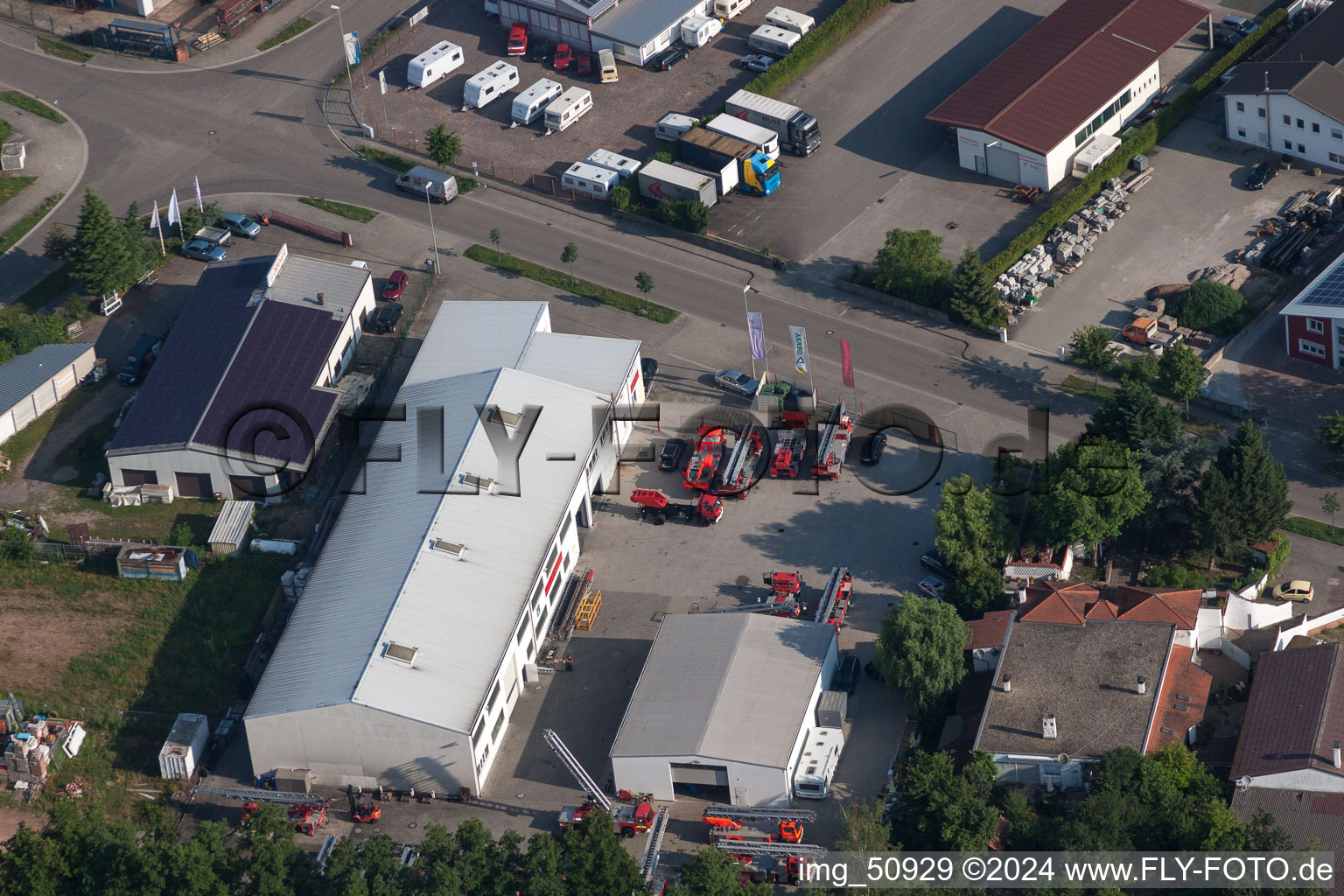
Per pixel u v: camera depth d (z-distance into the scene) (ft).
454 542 516.32
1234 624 513.45
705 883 427.33
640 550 552.82
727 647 498.69
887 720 493.77
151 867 432.25
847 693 497.05
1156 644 494.18
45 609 535.19
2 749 493.36
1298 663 487.61
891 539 547.90
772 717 476.54
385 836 448.65
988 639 503.20
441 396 572.92
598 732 497.87
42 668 515.91
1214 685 497.87
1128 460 532.32
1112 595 524.93
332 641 492.54
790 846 454.40
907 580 534.37
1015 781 474.08
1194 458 541.34
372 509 536.42
